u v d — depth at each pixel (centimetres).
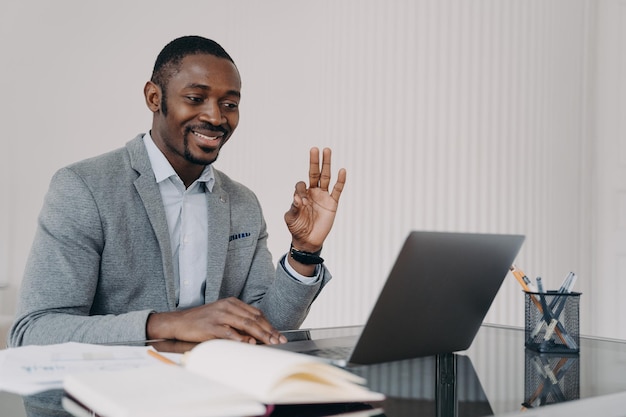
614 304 324
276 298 138
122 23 408
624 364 88
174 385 58
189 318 105
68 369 72
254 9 441
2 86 378
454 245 78
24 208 381
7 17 379
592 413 67
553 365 87
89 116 399
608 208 326
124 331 107
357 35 294
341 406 64
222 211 158
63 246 133
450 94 278
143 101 414
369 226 289
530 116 287
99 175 142
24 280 131
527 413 62
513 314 283
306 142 430
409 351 84
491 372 81
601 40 329
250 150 440
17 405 63
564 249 303
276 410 62
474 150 278
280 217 439
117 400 53
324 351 87
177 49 150
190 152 150
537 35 290
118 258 141
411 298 77
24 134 382
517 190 283
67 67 393
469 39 278
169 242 146
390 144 285
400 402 65
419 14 280
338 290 298
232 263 160
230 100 151
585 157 321
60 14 392
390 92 285
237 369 60
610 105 328
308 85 430
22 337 120
